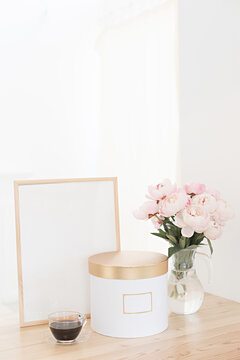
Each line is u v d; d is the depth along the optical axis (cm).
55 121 240
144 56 211
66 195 112
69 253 112
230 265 129
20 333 103
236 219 127
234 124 126
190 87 146
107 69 237
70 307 112
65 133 242
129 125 223
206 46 137
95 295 102
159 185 109
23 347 94
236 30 124
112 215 119
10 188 231
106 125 239
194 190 110
